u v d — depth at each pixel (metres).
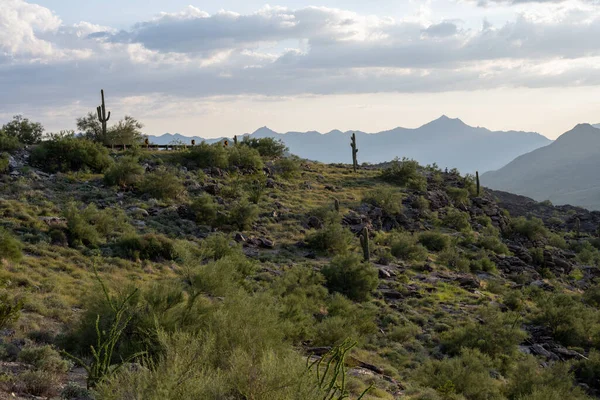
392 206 61.12
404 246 48.50
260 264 36.03
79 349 12.66
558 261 64.81
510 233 75.56
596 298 45.56
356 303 31.89
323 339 21.72
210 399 7.03
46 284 22.25
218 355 9.64
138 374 7.08
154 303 12.86
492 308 30.75
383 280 38.47
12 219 33.81
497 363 24.92
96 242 33.34
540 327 33.16
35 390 9.30
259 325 11.80
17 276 22.31
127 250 32.47
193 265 14.48
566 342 32.53
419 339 27.67
